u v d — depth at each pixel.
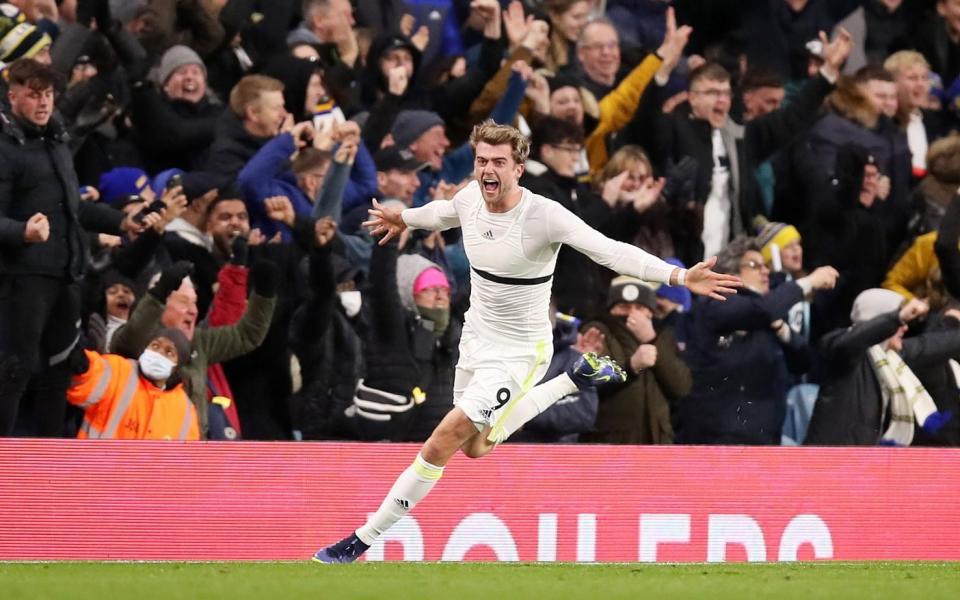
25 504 20.30
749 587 15.19
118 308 23.30
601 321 25.14
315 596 13.43
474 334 17.20
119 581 14.90
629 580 15.87
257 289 23.27
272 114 24.70
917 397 26.84
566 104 27.09
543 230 16.25
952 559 23.22
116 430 22.11
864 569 18.69
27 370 21.89
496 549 21.50
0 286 21.69
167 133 24.72
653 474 22.12
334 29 26.41
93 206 23.45
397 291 24.14
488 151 15.98
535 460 21.72
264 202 24.28
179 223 24.17
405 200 25.88
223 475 20.86
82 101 24.12
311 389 24.09
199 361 23.05
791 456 22.72
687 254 27.50
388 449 21.38
